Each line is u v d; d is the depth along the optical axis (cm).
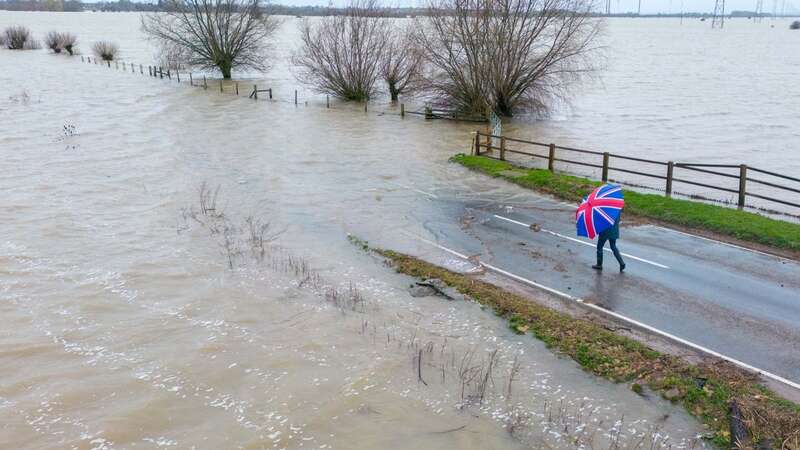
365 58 4691
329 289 1323
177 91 5144
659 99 4941
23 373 1000
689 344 1060
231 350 1070
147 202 1980
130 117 3741
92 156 2642
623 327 1130
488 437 842
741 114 4200
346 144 3008
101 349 1076
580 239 1619
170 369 1011
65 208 1894
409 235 1681
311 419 880
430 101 4200
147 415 891
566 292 1287
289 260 1490
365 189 2159
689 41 16575
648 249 1531
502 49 3706
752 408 866
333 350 1068
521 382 973
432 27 3934
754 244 1545
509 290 1306
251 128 3450
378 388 955
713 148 3108
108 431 853
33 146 2816
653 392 935
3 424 870
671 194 2075
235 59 6262
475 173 2389
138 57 8619
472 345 1087
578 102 4703
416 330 1143
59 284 1342
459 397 933
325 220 1822
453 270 1424
